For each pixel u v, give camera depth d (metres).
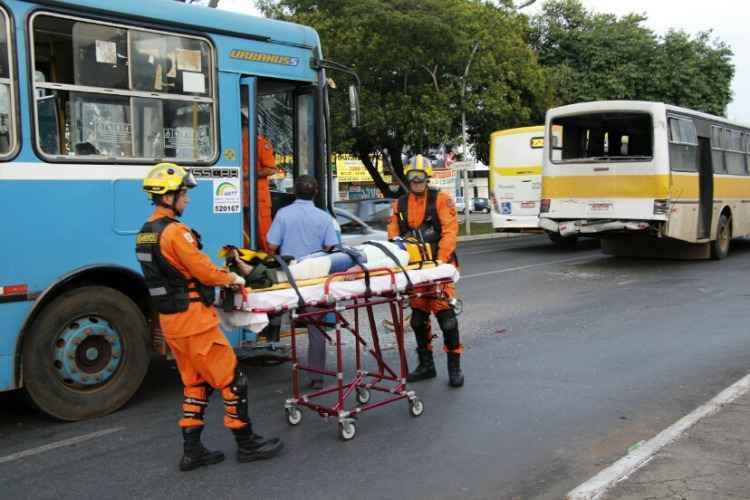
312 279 5.10
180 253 4.32
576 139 15.60
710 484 4.02
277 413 5.81
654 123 13.93
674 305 10.38
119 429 5.47
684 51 32.84
